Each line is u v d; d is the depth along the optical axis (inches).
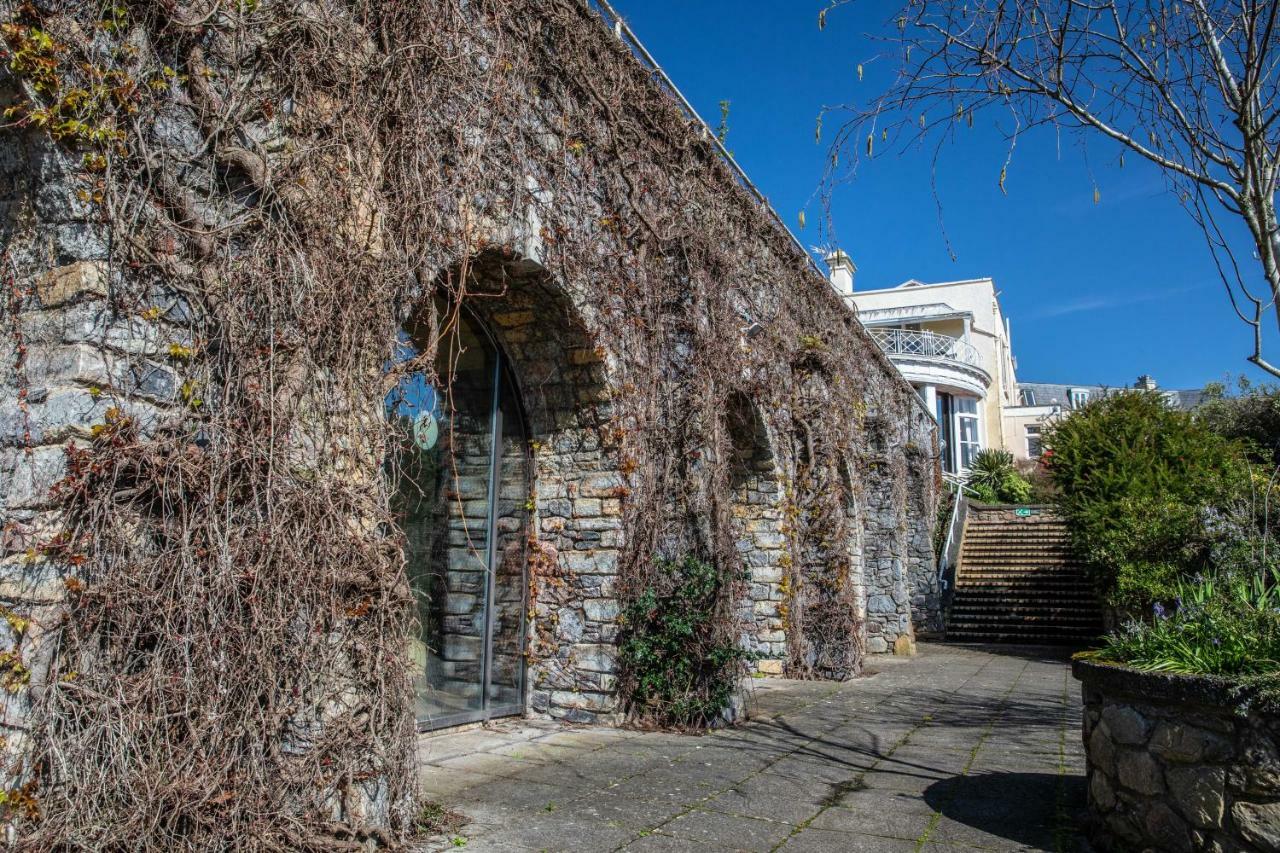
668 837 160.1
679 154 313.9
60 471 119.8
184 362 133.6
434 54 185.2
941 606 642.8
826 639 410.0
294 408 143.7
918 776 211.0
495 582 270.5
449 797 183.9
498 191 214.1
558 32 248.2
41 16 123.0
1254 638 143.6
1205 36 129.7
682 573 277.0
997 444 1359.5
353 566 148.8
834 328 465.4
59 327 124.6
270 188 145.9
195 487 130.1
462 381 263.6
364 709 149.2
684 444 295.3
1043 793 193.9
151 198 132.4
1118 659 163.8
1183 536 423.2
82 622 118.2
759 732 266.7
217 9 141.6
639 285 282.8
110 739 117.3
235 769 128.6
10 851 110.7
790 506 406.0
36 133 125.0
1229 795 128.0
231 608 131.6
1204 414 788.6
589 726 263.9
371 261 161.5
